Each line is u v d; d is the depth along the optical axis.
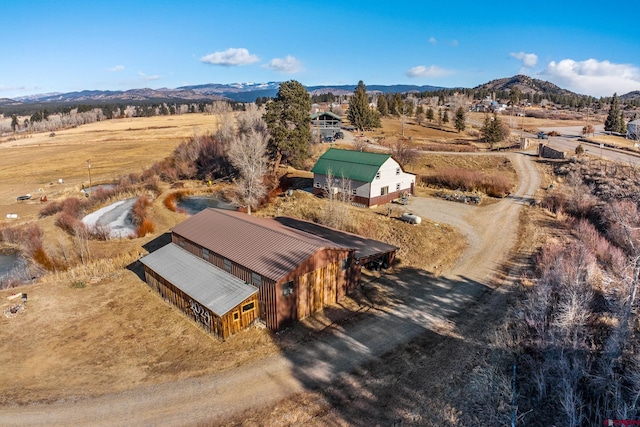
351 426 16.12
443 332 22.33
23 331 24.41
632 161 52.31
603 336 20.41
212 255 27.61
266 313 23.38
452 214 41.91
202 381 19.19
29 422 17.12
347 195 45.62
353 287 27.59
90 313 26.25
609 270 27.81
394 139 82.50
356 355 20.62
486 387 17.83
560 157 58.84
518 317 23.05
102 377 19.91
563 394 16.67
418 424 16.08
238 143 57.81
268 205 49.62
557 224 37.69
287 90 58.38
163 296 27.83
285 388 18.47
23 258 39.91
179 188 61.72
